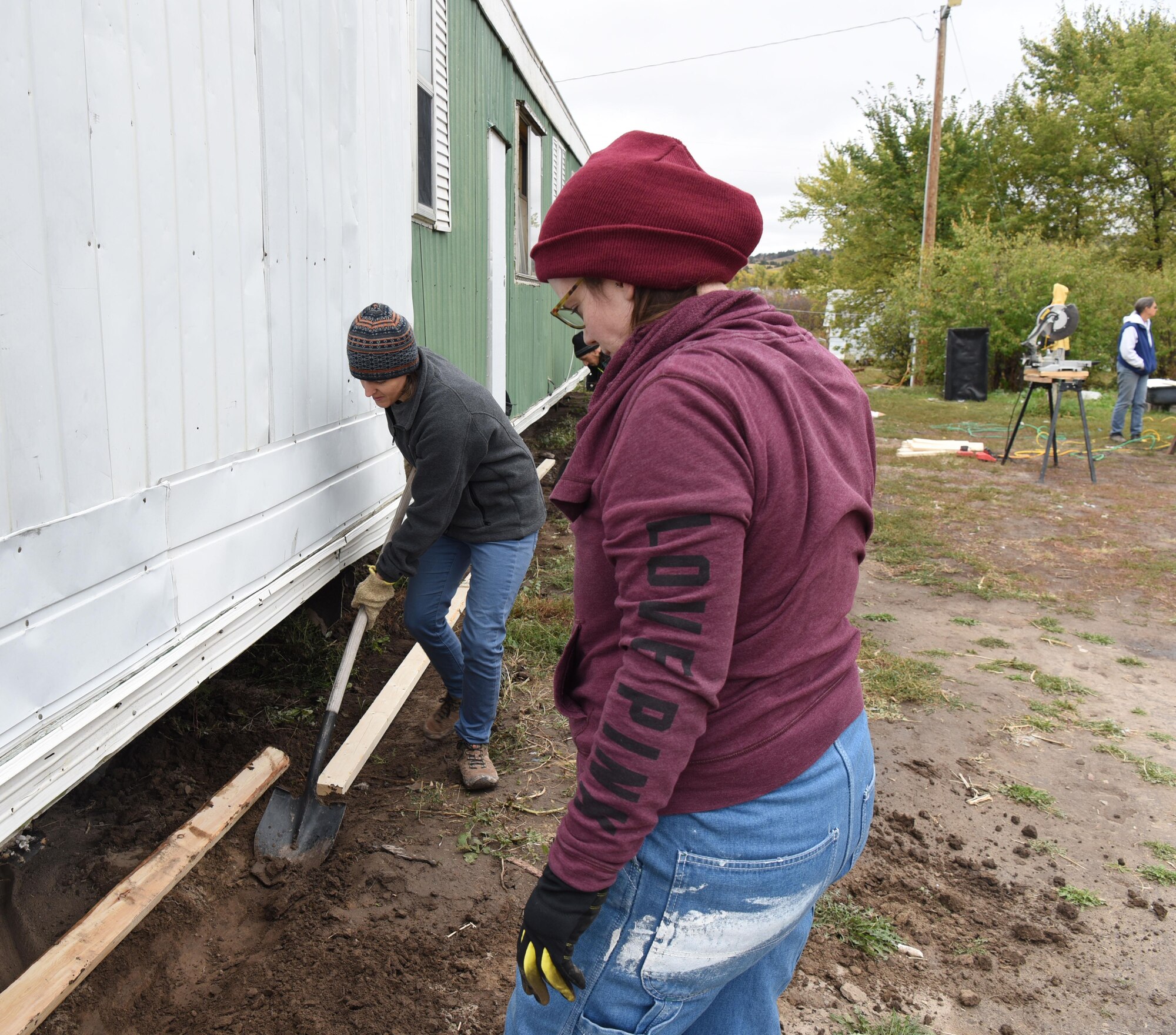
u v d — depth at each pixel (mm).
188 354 2127
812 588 1136
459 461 2770
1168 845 3004
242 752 3137
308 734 3354
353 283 3193
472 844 2816
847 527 1182
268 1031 2072
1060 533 7113
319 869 2637
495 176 6871
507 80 7391
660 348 1173
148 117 1920
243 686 3529
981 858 2906
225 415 2322
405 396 2818
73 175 1684
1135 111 25891
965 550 6605
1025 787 3295
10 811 1578
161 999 2158
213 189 2207
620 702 1048
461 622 4184
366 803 3021
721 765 1136
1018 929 2561
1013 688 4250
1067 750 3656
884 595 5629
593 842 1060
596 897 1074
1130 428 11844
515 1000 1345
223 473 2322
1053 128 26188
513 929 2463
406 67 3686
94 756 1820
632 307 1226
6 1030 1731
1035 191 27344
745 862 1151
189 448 2150
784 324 1245
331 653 3896
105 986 2113
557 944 1083
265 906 2486
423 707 3750
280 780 3029
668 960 1200
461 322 5898
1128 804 3270
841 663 1213
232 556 2396
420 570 3107
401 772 3248
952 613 5332
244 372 2414
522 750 3422
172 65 2006
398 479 3887
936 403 16062
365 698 3699
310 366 2861
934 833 3029
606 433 1193
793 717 1158
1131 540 6926
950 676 4367
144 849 2553
